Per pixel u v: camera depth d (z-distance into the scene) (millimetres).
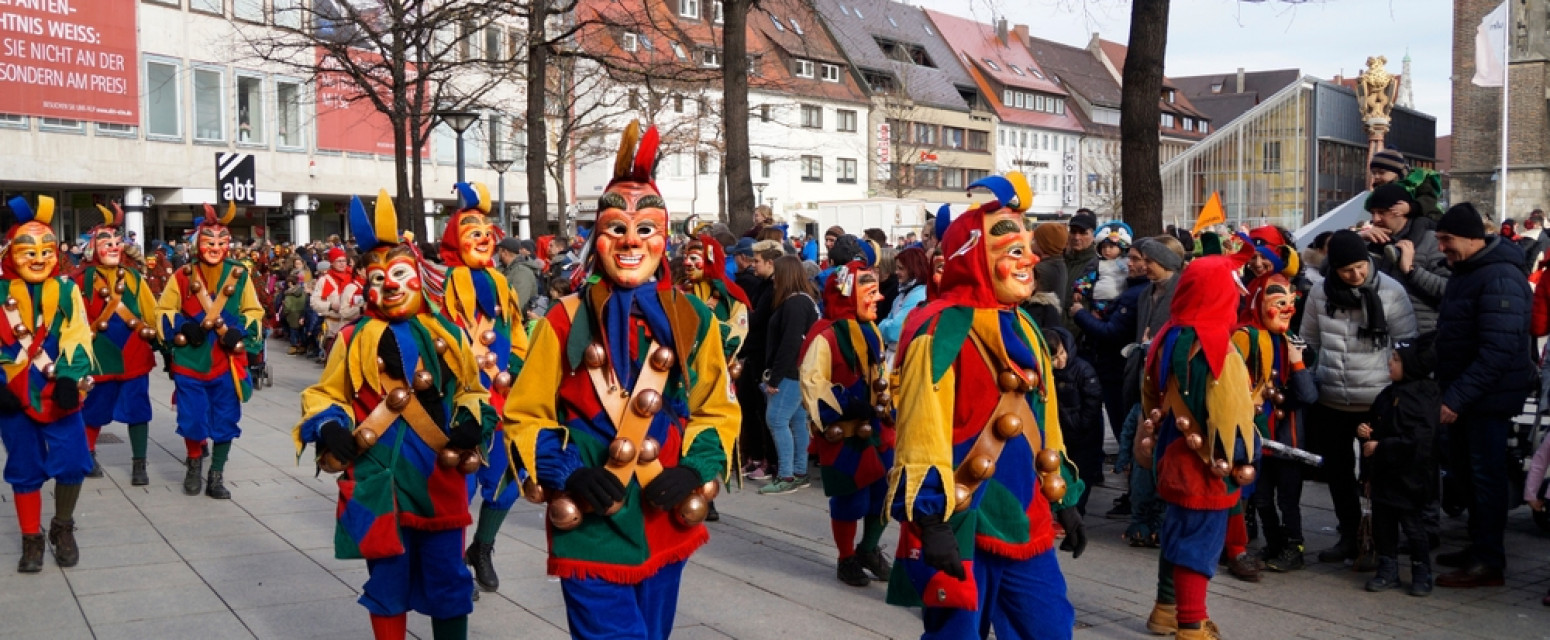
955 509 3951
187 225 34594
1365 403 6633
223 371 8758
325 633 5578
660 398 3785
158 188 32750
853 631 5625
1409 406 6219
